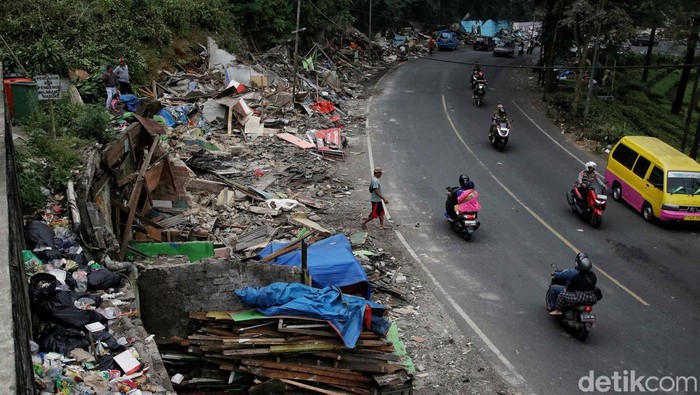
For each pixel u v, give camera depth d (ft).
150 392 22.50
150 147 48.78
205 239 44.21
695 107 132.77
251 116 73.31
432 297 41.39
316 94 94.17
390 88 113.60
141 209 45.88
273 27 110.63
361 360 30.71
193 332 31.76
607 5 89.86
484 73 136.77
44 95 41.01
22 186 33.30
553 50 114.52
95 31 68.39
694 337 37.42
